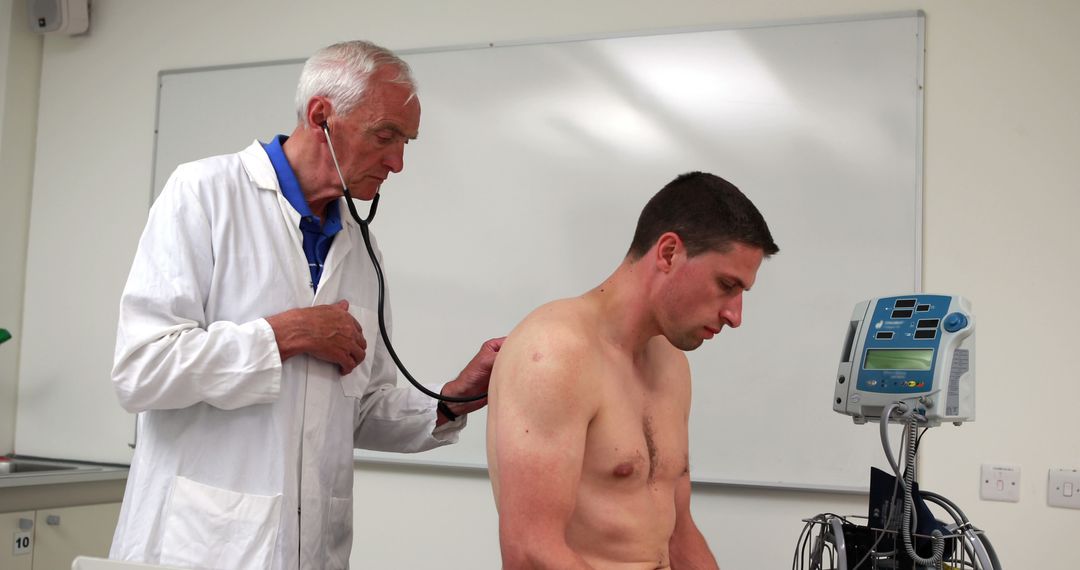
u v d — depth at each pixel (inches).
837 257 95.9
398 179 112.2
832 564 58.4
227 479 60.5
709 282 49.3
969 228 93.4
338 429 65.3
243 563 59.0
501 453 46.6
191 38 125.0
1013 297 91.7
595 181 104.8
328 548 64.8
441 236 110.0
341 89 61.4
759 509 96.3
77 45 130.2
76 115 129.2
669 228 49.8
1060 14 92.8
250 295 62.2
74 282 127.0
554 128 106.8
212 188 62.4
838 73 97.3
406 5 115.2
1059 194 91.5
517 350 47.9
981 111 94.0
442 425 70.0
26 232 129.6
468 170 109.6
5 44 128.3
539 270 106.0
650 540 50.6
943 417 56.3
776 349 96.8
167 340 58.2
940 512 91.4
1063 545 88.4
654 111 103.2
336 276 66.1
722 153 100.4
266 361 58.8
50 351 127.0
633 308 51.1
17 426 127.3
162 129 123.6
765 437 96.4
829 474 94.4
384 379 73.1
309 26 119.6
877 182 95.3
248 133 119.7
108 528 107.4
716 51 101.6
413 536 108.4
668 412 53.8
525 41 108.7
